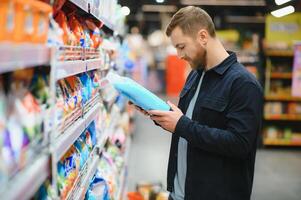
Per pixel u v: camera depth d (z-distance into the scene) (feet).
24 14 3.13
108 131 10.06
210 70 6.75
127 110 21.13
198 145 6.39
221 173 6.61
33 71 3.91
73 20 6.19
